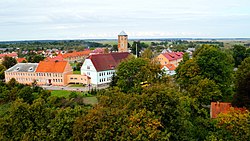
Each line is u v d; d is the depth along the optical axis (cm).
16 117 3753
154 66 7656
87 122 3375
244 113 3669
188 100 4553
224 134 3466
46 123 3741
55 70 12356
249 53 13775
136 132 3081
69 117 3703
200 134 3769
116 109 3562
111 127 3278
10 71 13200
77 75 12269
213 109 4978
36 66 13050
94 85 11819
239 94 4891
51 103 7175
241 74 6381
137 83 7262
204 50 6769
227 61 6844
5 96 8075
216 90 5847
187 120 3781
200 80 6097
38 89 9581
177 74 7612
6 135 3700
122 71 7912
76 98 8369
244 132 3334
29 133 3578
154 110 3419
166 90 3619
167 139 3100
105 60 12319
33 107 3844
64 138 3509
